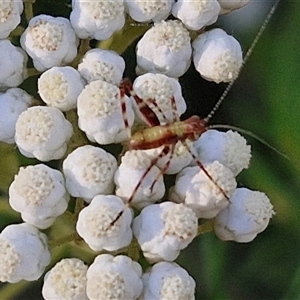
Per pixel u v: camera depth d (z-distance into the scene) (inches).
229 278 3.1
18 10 2.9
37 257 2.7
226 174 2.8
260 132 3.1
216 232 2.9
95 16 2.9
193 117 2.8
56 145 2.8
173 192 2.8
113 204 2.7
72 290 2.7
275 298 3.0
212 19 2.9
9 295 3.0
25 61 2.9
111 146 2.9
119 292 2.7
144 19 2.9
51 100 2.8
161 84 2.8
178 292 2.7
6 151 2.9
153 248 2.7
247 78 3.1
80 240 2.8
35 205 2.7
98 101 2.7
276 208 3.1
